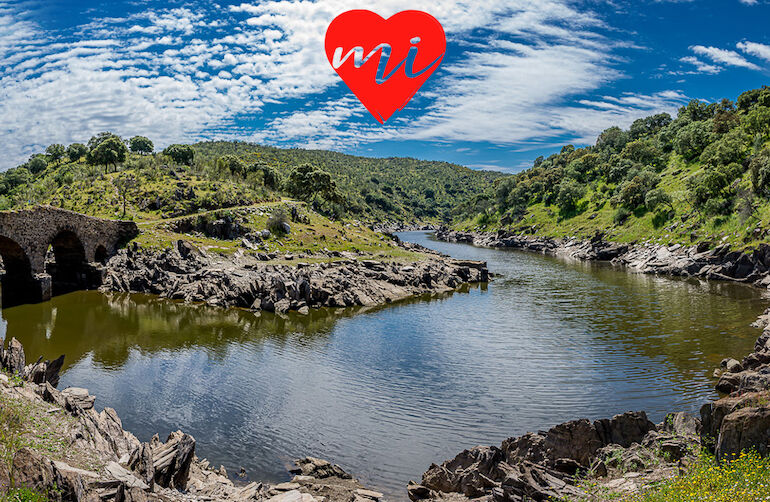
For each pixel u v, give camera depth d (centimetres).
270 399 4719
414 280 10869
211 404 4588
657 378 5212
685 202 16412
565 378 5262
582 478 2714
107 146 18525
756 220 12612
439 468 3192
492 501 2586
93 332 6919
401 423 4241
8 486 1706
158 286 9675
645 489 2334
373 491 3234
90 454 2473
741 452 2205
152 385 5012
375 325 7656
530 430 4103
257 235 12888
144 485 2414
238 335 6944
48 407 2777
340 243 14012
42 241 8788
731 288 10781
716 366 5553
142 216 13288
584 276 13075
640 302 9331
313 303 9044
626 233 17475
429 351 6269
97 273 9950
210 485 3030
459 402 4662
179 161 19875
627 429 3041
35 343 6344
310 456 3709
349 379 5253
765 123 16962
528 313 8494
